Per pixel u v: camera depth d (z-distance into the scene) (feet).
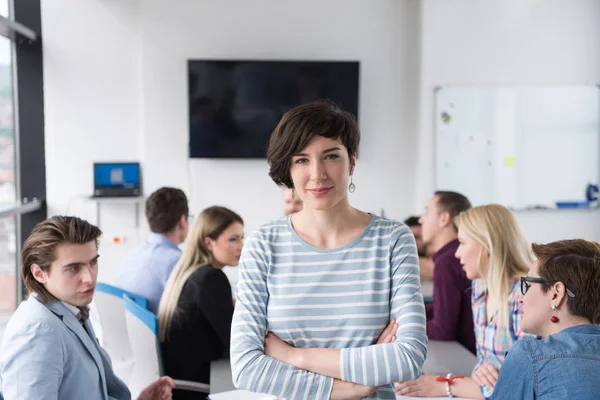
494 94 18.08
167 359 8.84
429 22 17.75
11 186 16.17
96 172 17.24
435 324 9.71
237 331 4.67
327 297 4.57
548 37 18.11
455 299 9.59
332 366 4.45
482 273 7.77
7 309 15.01
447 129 18.03
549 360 4.83
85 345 5.73
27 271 5.55
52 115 17.29
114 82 17.42
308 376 4.49
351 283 4.58
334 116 4.44
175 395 8.75
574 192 18.57
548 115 18.30
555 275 5.09
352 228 4.67
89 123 17.40
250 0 17.44
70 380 5.54
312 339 4.58
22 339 5.29
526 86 18.16
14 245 15.79
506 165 18.29
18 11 16.74
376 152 18.19
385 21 17.87
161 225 10.53
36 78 16.89
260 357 4.56
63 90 17.28
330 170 4.43
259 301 4.68
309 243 4.66
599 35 18.24
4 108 15.53
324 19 17.67
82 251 5.55
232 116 17.52
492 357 7.49
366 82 17.98
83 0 17.19
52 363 5.29
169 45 17.35
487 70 18.01
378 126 18.13
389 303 4.62
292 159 4.50
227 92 17.43
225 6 17.40
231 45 17.51
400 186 18.31
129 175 17.42
